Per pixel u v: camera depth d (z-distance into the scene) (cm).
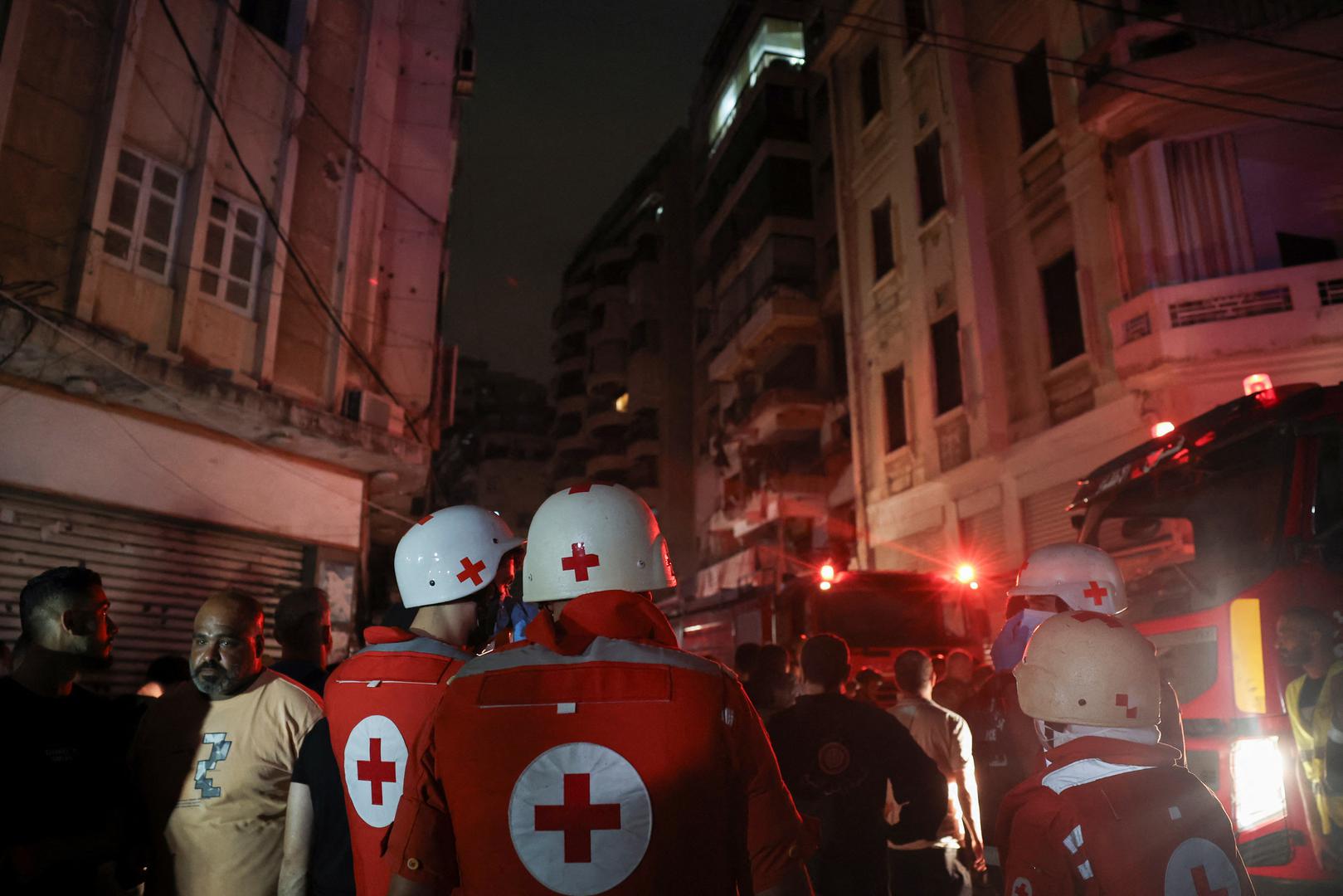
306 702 315
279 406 1052
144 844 307
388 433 1192
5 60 883
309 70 1226
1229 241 1213
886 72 2022
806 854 173
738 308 3055
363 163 1284
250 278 1107
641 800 158
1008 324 1593
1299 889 331
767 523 2864
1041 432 1466
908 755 360
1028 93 1593
